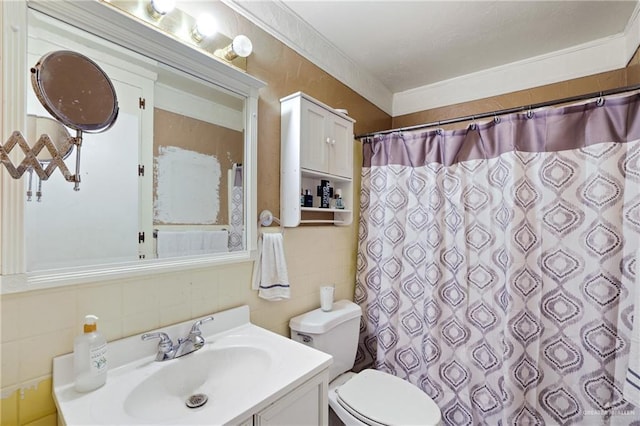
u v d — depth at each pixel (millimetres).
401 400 1328
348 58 1942
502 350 1523
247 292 1297
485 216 1612
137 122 967
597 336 1333
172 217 1056
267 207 1412
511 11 1504
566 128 1405
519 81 2006
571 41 1775
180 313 1063
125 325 929
